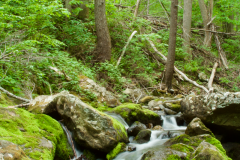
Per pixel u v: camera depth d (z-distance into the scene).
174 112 5.37
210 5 12.81
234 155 3.74
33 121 2.70
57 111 3.25
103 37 7.97
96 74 7.33
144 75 8.43
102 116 2.96
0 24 3.86
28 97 3.90
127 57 9.07
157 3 16.44
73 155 2.84
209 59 11.35
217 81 10.20
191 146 3.01
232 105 3.90
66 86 5.38
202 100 4.45
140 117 4.50
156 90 8.07
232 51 13.29
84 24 8.38
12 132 2.23
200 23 15.04
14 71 3.99
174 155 2.56
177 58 10.70
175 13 8.11
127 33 9.88
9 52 3.89
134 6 13.75
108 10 9.24
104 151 2.91
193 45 11.93
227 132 4.11
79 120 2.93
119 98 6.32
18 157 1.66
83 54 8.06
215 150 2.33
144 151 3.06
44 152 2.15
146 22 11.12
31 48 4.04
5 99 3.42
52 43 5.21
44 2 5.17
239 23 12.70
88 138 2.88
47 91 4.93
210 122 4.23
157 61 9.89
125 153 3.00
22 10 4.86
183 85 9.27
